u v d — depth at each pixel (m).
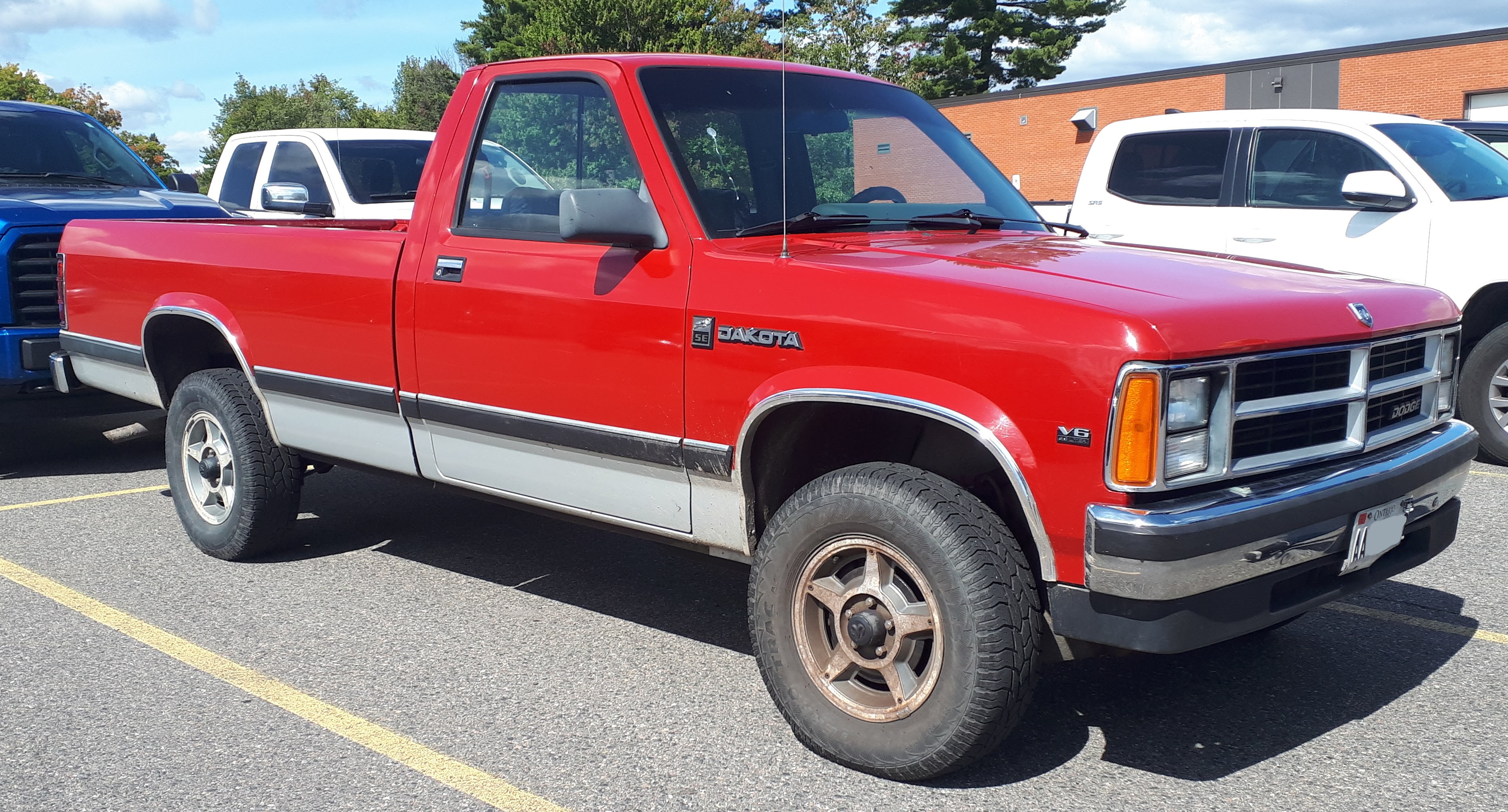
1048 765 3.34
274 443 5.09
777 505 3.64
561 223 3.50
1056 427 2.86
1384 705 3.73
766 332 3.31
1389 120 7.58
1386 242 7.19
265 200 7.80
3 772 3.31
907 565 3.10
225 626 4.48
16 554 5.43
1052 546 2.93
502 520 6.08
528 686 3.92
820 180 4.01
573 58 4.02
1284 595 3.10
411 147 10.95
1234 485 2.97
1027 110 36.56
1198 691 3.86
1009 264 3.34
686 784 3.24
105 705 3.76
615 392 3.68
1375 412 3.38
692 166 3.72
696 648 4.29
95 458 7.73
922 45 50.03
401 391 4.33
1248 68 32.12
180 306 5.13
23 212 6.75
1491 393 7.01
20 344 6.58
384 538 5.71
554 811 3.10
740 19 24.08
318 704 3.77
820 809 3.09
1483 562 5.19
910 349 3.07
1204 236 7.96
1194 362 2.84
